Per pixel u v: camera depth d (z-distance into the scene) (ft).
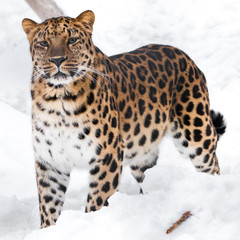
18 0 140.87
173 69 63.62
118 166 55.47
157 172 50.37
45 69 51.11
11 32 132.87
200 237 41.88
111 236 42.55
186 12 133.59
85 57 52.34
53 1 115.03
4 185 75.25
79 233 43.42
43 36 51.80
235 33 125.59
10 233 55.67
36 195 69.15
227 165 77.46
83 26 53.42
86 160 54.29
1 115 92.89
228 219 43.37
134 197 46.70
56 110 52.34
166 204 45.70
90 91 52.47
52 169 55.77
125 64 60.34
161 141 64.80
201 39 126.62
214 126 70.85
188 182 47.62
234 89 110.11
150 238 42.32
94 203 54.70
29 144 86.53
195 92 64.44
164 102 62.54
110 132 54.34
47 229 44.93
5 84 115.55
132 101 59.06
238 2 133.69
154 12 135.54
